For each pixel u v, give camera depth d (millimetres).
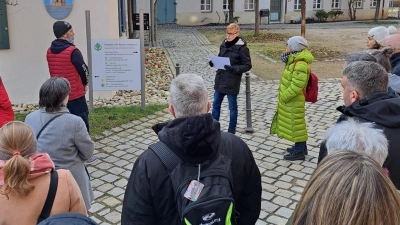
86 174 3373
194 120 1931
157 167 1958
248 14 30188
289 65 4996
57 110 3164
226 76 5914
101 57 7449
